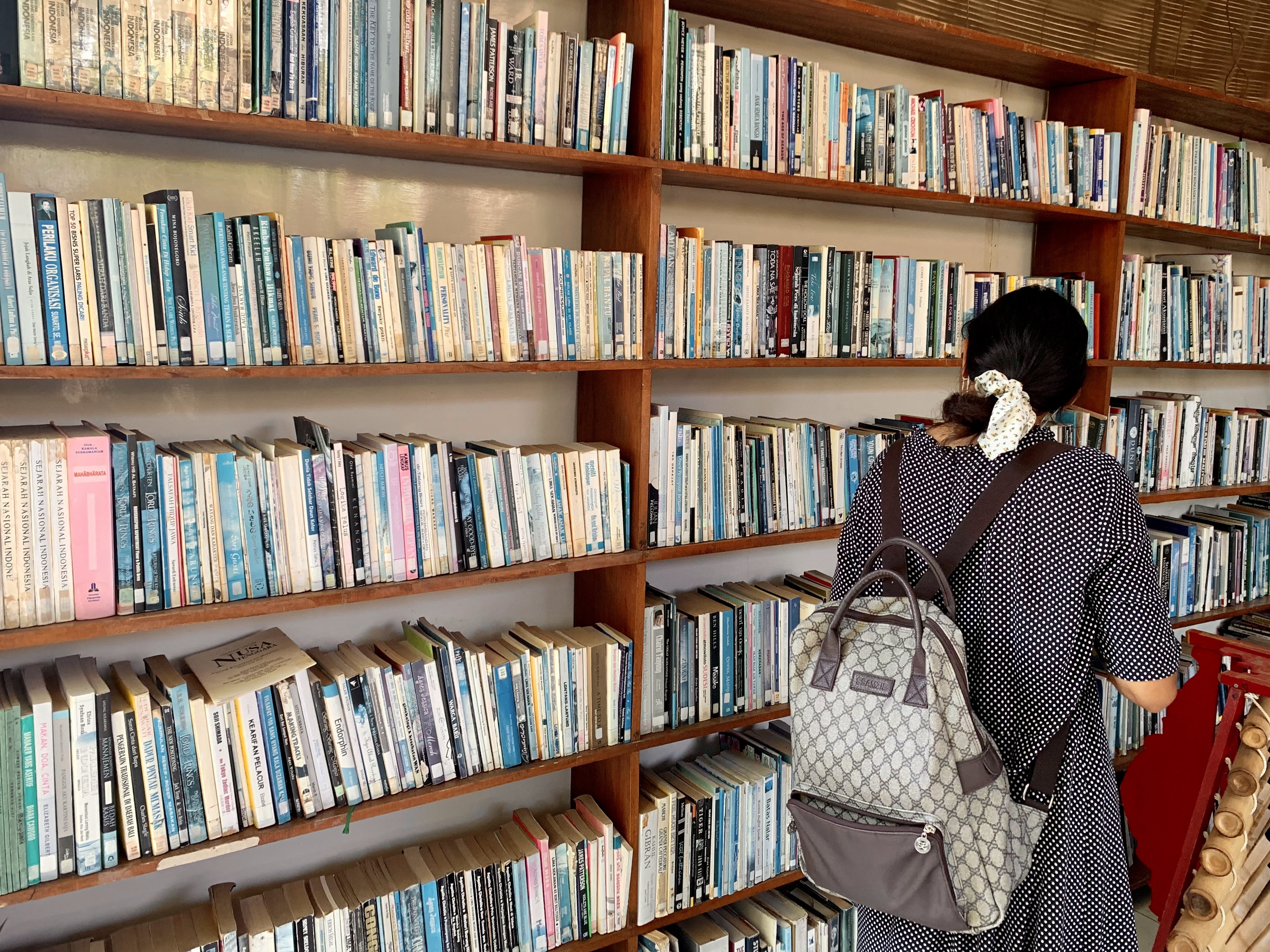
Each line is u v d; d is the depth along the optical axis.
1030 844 1.39
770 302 2.16
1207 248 3.53
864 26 2.26
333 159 1.83
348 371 1.59
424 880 1.83
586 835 2.03
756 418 2.38
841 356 2.30
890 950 1.53
